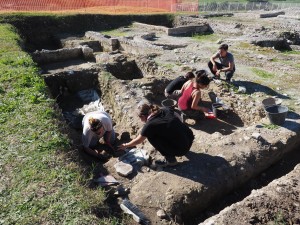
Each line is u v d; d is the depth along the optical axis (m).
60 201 3.80
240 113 7.48
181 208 4.43
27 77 7.40
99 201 4.00
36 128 5.34
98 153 5.93
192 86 7.11
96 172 5.33
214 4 27.86
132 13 21.42
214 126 7.23
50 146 4.85
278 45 13.83
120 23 20.19
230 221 3.84
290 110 6.84
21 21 17.78
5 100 6.30
